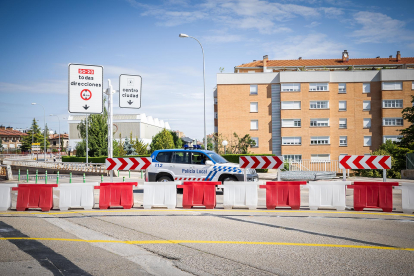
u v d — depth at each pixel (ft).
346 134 144.36
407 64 185.68
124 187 34.73
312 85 144.66
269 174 83.51
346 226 25.25
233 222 26.84
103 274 15.02
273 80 148.05
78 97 64.75
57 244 20.17
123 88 66.08
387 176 88.94
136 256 17.72
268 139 147.74
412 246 19.60
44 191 33.76
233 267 15.96
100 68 66.18
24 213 31.96
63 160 182.70
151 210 33.22
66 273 15.14
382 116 142.20
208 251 18.63
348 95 144.87
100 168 100.17
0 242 20.67
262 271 15.38
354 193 33.17
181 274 15.02
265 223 26.40
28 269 15.67
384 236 22.08
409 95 141.38
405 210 31.50
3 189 33.88
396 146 105.40
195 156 46.47
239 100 148.66
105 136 176.65
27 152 333.62
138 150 197.26
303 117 144.56
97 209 34.24
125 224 26.16
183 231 23.63
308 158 144.05
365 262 16.66
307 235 22.38
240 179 44.24
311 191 33.55
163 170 46.37
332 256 17.65
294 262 16.67
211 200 34.40
